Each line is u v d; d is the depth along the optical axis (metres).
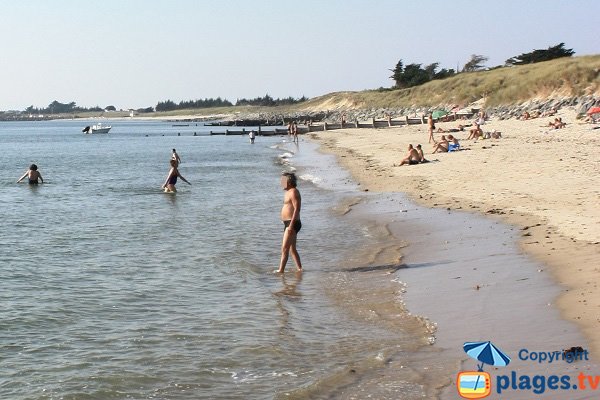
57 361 8.35
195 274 13.25
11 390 7.42
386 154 43.03
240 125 147.88
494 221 16.86
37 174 33.53
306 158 47.41
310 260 14.31
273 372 7.89
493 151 34.34
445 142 37.25
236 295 11.57
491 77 100.88
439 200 21.48
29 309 10.77
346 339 9.01
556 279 10.80
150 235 18.03
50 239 17.61
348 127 90.50
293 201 13.13
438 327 9.15
